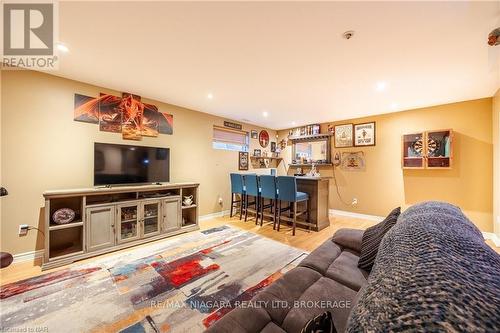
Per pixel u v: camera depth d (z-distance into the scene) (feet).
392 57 6.89
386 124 13.58
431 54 6.66
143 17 5.20
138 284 6.31
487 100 10.40
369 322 1.12
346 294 3.62
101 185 9.21
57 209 8.29
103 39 6.11
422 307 1.00
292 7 4.84
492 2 4.54
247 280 6.55
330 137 16.17
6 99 7.57
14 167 7.70
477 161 10.62
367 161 14.34
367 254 4.50
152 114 11.42
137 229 9.41
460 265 1.32
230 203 15.62
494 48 6.30
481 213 10.50
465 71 7.74
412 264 1.47
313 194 11.78
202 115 13.89
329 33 5.75
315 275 4.27
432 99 10.82
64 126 8.71
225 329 2.77
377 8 4.82
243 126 16.75
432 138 11.66
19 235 7.77
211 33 5.82
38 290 6.01
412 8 4.78
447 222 2.43
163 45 6.41
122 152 9.86
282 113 14.03
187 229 11.23
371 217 14.11
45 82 8.29
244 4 4.77
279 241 9.92
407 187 12.76
